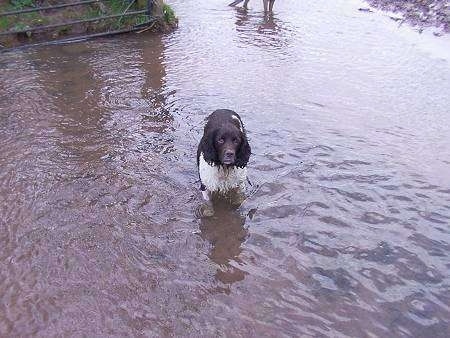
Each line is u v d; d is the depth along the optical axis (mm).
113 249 1753
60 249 1750
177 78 3277
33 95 3010
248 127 2590
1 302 1536
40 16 3996
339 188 2072
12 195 2053
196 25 4480
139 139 2504
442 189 2059
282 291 1573
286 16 4809
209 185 1976
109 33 4086
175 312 1500
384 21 4617
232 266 1686
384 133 2531
